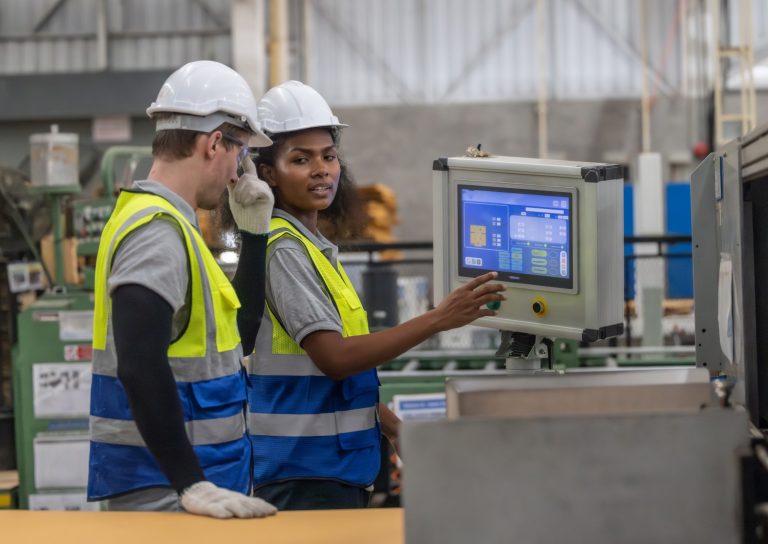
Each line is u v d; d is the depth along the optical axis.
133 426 2.57
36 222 6.50
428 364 6.20
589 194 2.93
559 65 15.59
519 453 1.77
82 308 5.79
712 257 3.19
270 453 3.12
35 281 6.41
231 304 2.69
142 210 2.52
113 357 2.59
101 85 12.34
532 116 15.47
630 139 15.43
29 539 2.19
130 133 12.42
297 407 3.12
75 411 5.80
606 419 1.77
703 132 15.17
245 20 13.61
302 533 2.21
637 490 1.78
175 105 2.66
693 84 15.21
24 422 5.81
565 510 1.77
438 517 1.76
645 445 1.78
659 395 2.08
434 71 15.73
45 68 14.28
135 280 2.39
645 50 15.28
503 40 15.67
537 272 3.05
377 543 2.13
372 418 3.23
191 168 2.68
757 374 2.84
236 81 2.74
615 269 3.01
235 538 2.17
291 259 3.07
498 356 3.19
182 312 2.58
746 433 1.78
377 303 6.68
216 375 2.64
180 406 2.40
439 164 3.23
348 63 15.70
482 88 15.72
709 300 3.19
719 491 1.79
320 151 3.19
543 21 15.54
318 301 3.03
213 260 2.66
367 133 15.65
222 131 2.70
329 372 2.99
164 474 2.40
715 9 13.69
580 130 15.48
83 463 5.79
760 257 2.84
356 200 3.64
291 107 3.18
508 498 1.77
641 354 6.37
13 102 12.32
